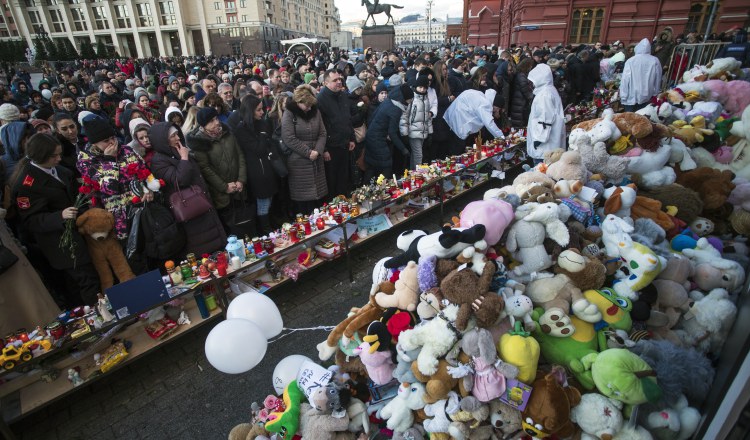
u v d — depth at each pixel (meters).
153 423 2.75
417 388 1.74
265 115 5.19
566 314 1.69
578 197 2.28
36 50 36.81
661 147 2.72
